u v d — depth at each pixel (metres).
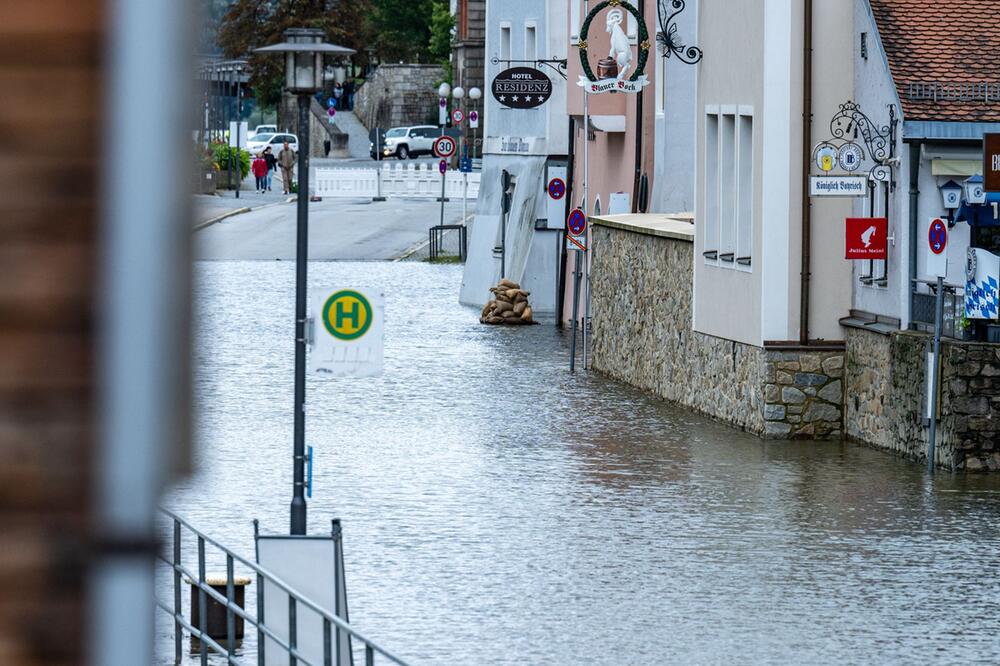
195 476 5.85
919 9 51.47
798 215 53.59
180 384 5.81
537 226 101.12
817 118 53.41
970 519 40.22
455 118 197.62
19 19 5.83
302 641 25.84
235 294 101.56
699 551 36.47
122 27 5.73
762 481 45.75
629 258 69.75
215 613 29.08
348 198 177.50
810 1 53.19
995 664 27.41
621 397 65.19
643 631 29.42
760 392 54.16
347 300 28.05
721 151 58.47
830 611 31.05
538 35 103.50
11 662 5.89
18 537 5.91
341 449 50.78
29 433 5.90
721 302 58.00
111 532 5.83
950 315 47.97
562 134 101.62
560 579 33.62
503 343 84.62
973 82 49.16
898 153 49.38
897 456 49.78
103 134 5.81
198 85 5.80
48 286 5.90
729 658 27.61
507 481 45.53
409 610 30.97
